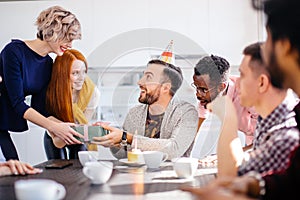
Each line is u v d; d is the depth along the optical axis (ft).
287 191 2.47
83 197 2.82
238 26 8.70
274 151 2.63
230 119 3.63
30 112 5.69
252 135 4.55
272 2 2.52
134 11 9.02
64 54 5.49
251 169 2.74
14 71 5.91
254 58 2.94
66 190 3.06
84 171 3.38
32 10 9.24
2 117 6.23
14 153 6.37
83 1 9.09
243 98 3.08
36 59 6.12
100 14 9.08
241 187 2.35
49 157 6.20
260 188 2.44
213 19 8.79
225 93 4.00
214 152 4.24
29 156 8.94
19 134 8.95
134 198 2.79
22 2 9.24
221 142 3.43
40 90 6.06
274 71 2.68
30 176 3.71
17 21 9.30
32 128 8.89
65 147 5.93
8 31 9.33
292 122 2.87
